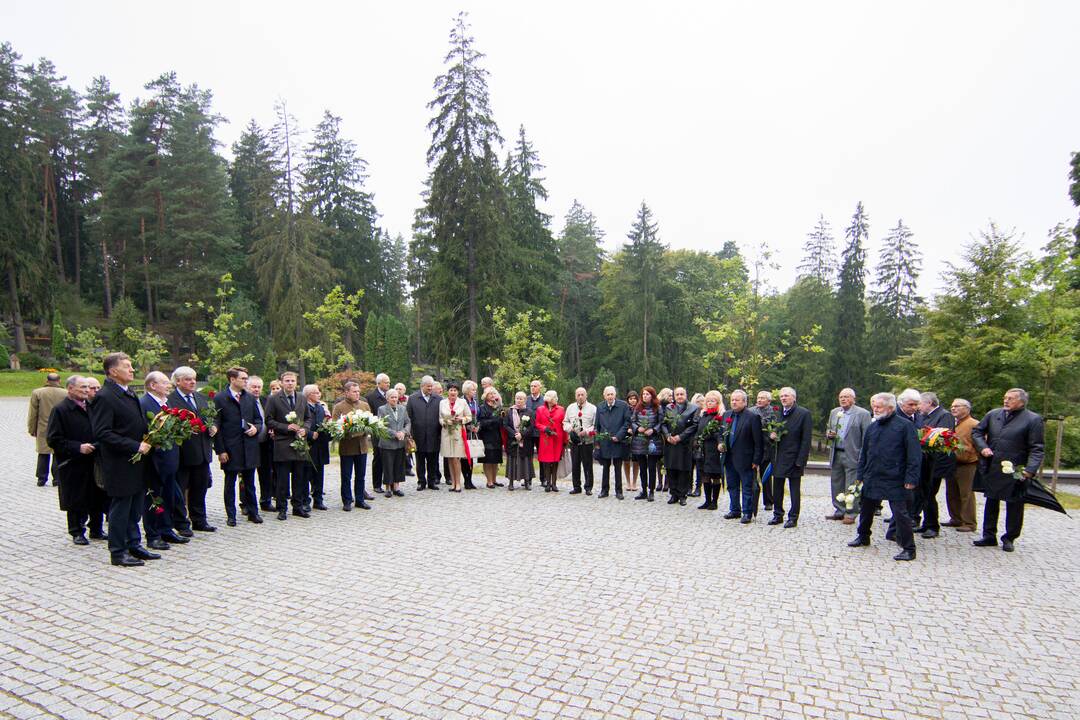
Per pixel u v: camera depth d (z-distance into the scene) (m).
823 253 42.66
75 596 5.75
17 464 13.75
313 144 46.97
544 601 5.76
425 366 55.66
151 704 3.87
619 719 3.76
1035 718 3.88
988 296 20.06
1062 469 21.02
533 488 12.27
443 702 3.93
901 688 4.23
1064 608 5.80
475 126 29.06
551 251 38.72
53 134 48.94
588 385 51.41
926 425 9.15
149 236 44.88
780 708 3.93
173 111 44.97
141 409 6.88
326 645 4.76
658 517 9.53
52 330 43.03
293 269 35.59
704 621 5.34
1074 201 24.02
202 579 6.29
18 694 3.96
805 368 38.75
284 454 8.87
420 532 8.35
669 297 45.88
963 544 8.20
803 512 10.39
